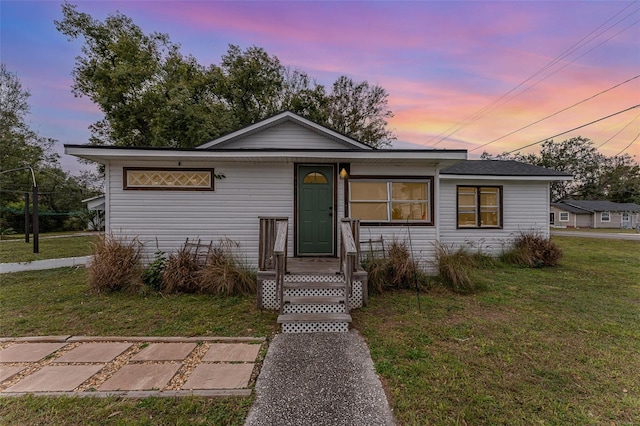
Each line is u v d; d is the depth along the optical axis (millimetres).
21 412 2139
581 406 2262
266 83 16625
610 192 39031
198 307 4605
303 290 4438
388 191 6520
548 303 4863
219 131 12930
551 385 2545
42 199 21734
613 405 2273
